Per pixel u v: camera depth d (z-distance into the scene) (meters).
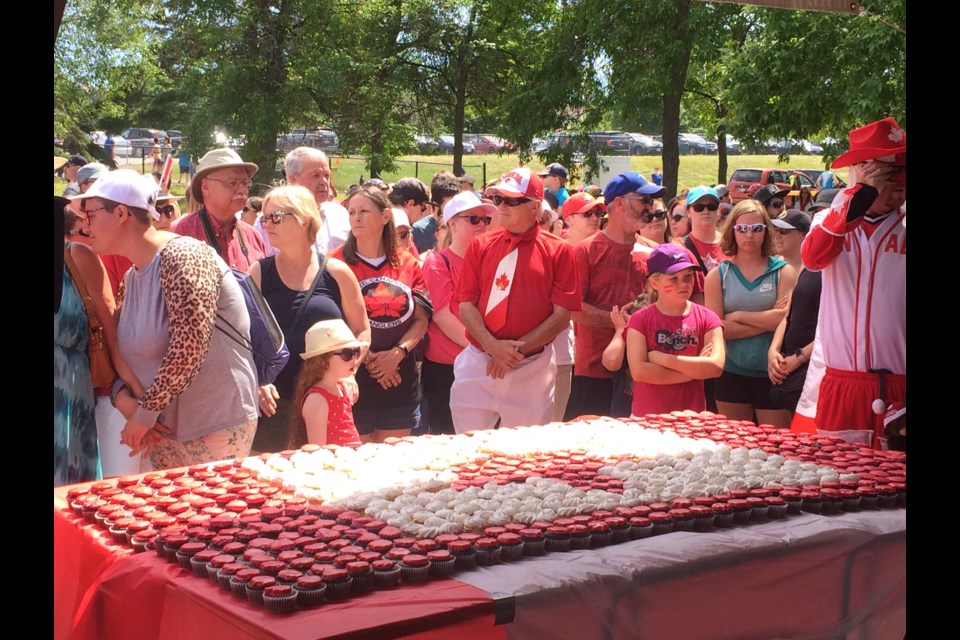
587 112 23.11
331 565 2.03
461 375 4.39
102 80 29.48
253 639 1.85
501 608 1.98
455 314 4.87
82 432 3.25
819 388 3.81
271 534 2.27
